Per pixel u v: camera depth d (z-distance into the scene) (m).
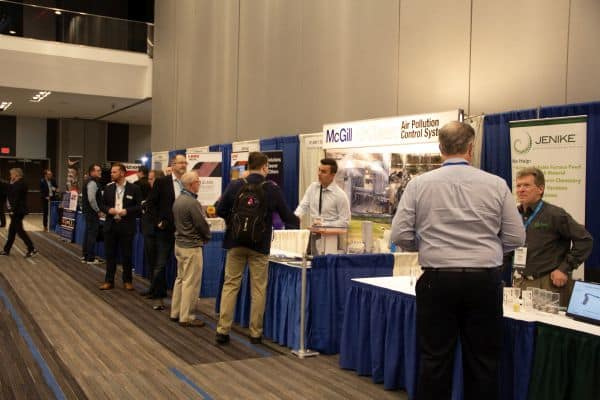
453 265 2.47
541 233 3.32
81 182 13.30
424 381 2.59
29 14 11.73
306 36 7.98
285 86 8.46
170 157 11.38
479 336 2.53
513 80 5.11
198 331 4.88
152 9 16.23
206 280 6.42
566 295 3.25
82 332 4.74
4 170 18.48
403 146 5.42
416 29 6.14
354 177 5.98
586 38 4.55
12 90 12.30
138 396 3.36
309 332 4.27
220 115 10.39
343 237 4.88
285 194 7.78
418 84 6.11
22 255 9.37
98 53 12.60
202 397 3.37
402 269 4.54
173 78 12.33
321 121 7.67
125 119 18.27
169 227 5.66
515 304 3.05
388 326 3.53
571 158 4.28
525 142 4.56
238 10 9.80
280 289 4.52
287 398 3.38
